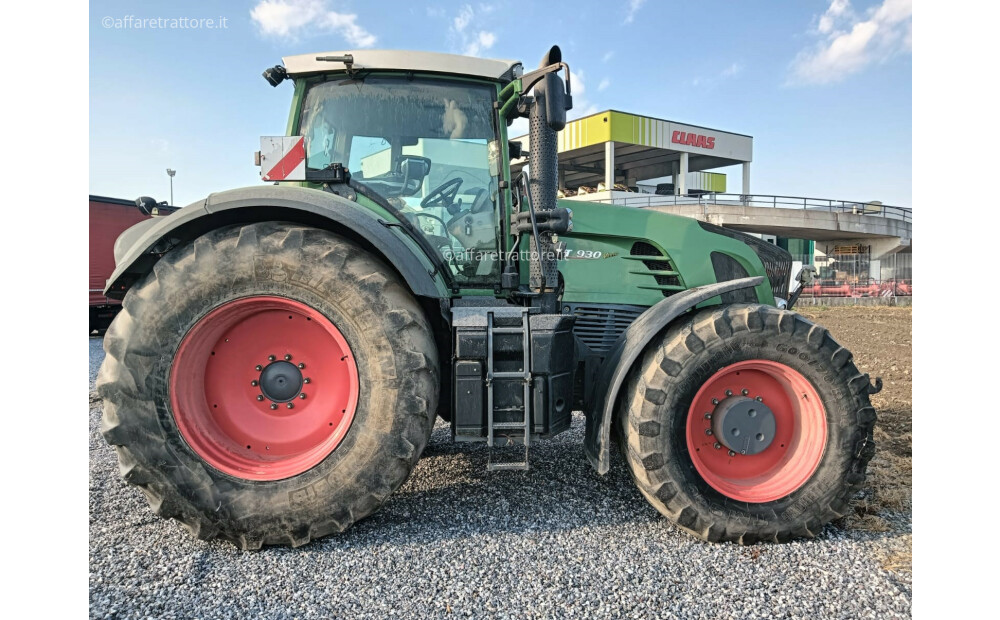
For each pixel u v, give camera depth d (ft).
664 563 7.91
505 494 10.28
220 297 8.23
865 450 8.68
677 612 6.81
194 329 8.21
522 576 7.51
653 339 9.12
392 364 8.28
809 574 7.69
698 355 8.61
